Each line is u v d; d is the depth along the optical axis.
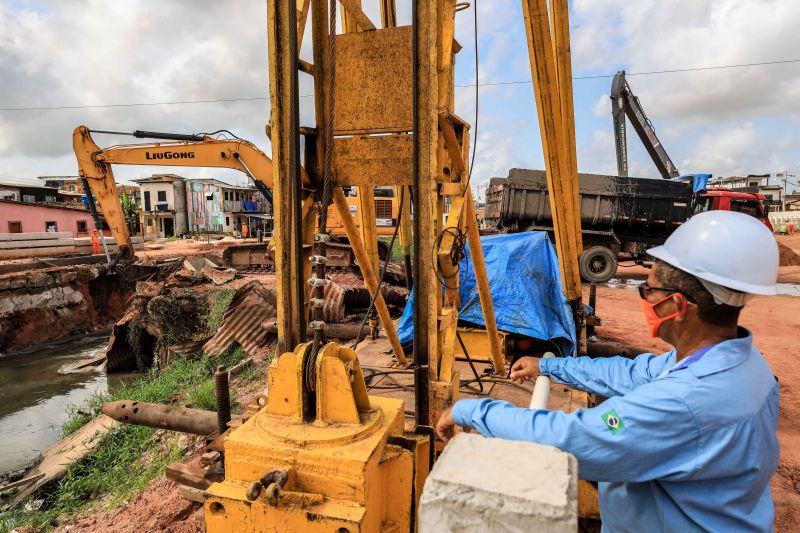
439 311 3.29
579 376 1.90
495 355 5.18
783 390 6.70
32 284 15.64
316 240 2.40
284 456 1.89
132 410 5.15
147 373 11.44
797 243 29.00
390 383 5.02
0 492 5.95
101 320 17.95
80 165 12.93
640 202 15.54
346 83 2.80
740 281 1.29
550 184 4.78
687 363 1.35
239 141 12.14
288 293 2.62
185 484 4.46
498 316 6.11
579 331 5.51
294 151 2.51
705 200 17.28
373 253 4.46
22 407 10.20
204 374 8.90
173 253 25.88
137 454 6.35
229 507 1.85
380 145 2.79
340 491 1.82
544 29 4.05
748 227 1.34
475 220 3.91
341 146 2.86
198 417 4.96
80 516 5.10
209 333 10.30
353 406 2.02
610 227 15.93
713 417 1.22
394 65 2.71
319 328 2.18
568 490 0.88
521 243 6.80
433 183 2.55
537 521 0.84
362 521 1.72
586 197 15.60
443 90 3.11
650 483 1.36
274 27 2.48
